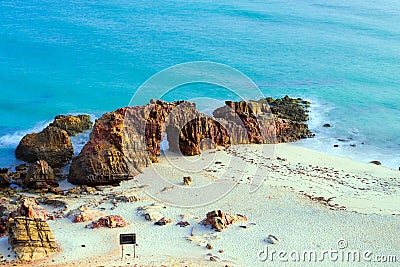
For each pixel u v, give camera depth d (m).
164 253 37.59
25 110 74.62
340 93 84.81
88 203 46.47
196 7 140.75
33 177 50.69
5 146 62.09
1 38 107.25
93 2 142.88
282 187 50.81
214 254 37.78
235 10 139.00
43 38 108.12
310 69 96.38
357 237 41.22
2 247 37.09
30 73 89.19
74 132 65.44
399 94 85.12
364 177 55.38
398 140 68.56
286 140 65.81
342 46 110.88
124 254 37.19
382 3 153.25
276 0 154.00
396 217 45.03
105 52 100.44
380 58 103.69
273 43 111.50
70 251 37.44
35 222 37.59
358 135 69.50
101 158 51.53
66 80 86.31
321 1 154.25
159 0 147.75
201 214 44.47
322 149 64.44
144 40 108.75
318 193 50.06
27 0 141.75
